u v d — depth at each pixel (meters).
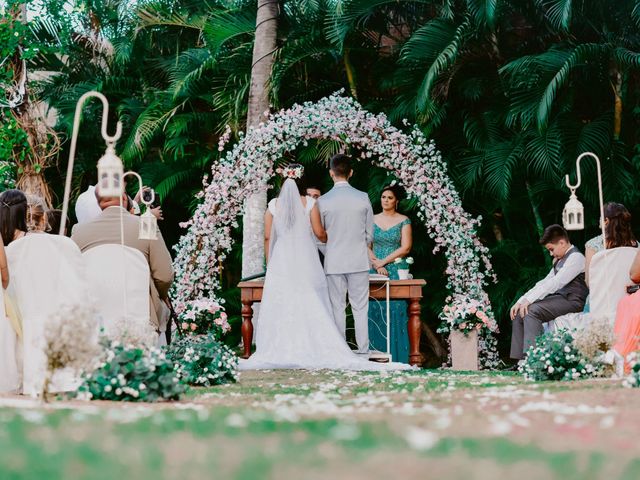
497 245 12.59
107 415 3.51
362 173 13.01
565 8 10.52
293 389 6.05
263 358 8.46
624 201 11.41
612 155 11.07
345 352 8.45
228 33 12.65
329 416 3.59
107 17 14.30
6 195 6.26
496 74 12.12
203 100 14.42
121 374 4.85
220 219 10.60
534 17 11.77
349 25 11.48
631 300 6.33
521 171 12.15
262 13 11.92
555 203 12.73
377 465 2.37
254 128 10.81
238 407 4.25
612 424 3.29
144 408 4.07
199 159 13.93
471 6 11.09
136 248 6.68
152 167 14.16
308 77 13.13
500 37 12.08
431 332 13.05
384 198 10.02
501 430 3.04
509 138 11.92
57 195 14.49
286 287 8.60
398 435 2.96
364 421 3.38
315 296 8.60
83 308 4.79
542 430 3.15
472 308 9.80
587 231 12.48
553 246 8.71
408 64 11.70
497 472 2.29
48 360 4.42
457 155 12.64
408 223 9.97
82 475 2.22
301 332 8.49
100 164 4.81
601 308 6.98
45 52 13.07
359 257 8.76
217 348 6.73
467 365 9.84
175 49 14.71
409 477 2.21
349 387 6.17
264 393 5.69
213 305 9.70
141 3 13.64
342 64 13.15
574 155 11.02
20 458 2.46
